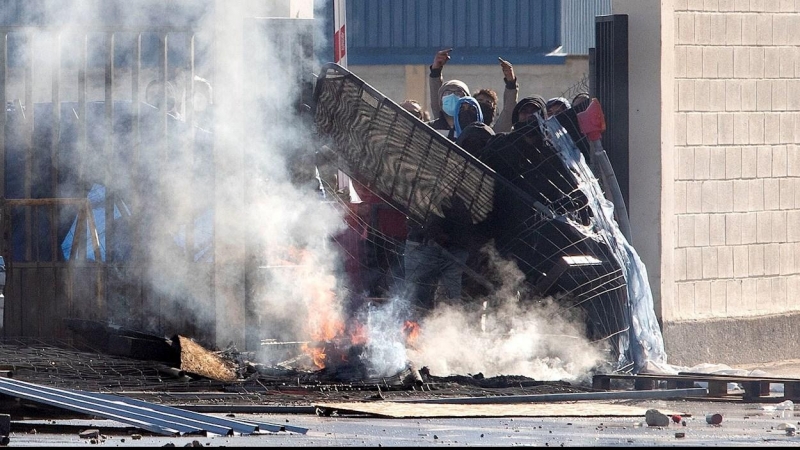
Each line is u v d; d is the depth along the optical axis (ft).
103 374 118.73
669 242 156.76
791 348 171.53
